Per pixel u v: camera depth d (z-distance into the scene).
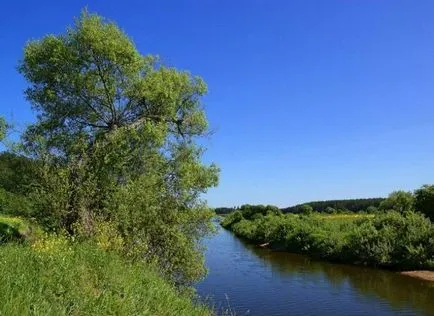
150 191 17.36
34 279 8.01
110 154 18.27
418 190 52.78
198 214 19.62
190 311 10.99
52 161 15.88
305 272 35.91
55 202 14.48
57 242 11.39
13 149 15.61
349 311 22.02
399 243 38.66
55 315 6.74
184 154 21.59
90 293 8.52
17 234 16.91
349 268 38.53
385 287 28.80
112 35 24.36
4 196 23.95
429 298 25.02
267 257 47.94
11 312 6.11
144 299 9.61
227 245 64.75
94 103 25.12
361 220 52.31
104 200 15.84
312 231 52.84
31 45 24.75
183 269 18.20
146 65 26.20
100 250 12.09
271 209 104.88
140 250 15.55
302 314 21.50
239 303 23.72
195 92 26.64
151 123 22.67
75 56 24.23
